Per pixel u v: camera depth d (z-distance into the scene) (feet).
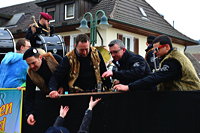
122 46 11.88
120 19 53.31
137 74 11.15
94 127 11.30
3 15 74.08
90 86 12.52
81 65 12.33
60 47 20.36
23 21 72.18
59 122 11.50
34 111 13.37
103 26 32.83
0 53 20.92
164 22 66.28
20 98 14.15
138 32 56.54
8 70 15.69
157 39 10.63
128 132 10.41
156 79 9.77
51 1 61.82
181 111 9.32
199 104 9.02
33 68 12.51
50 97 12.19
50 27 22.15
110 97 10.91
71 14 59.57
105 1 58.80
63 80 12.82
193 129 9.08
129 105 10.43
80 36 11.75
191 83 9.79
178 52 10.04
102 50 19.71
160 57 10.86
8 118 14.74
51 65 12.87
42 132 13.03
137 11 61.11
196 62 89.51
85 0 58.49
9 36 21.65
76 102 11.87
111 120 10.85
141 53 57.77
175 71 9.71
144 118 10.06
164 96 9.66
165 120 9.61
